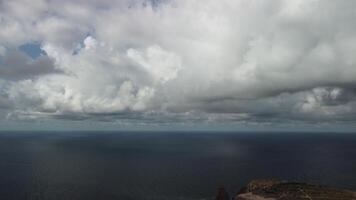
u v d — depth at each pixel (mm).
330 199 117875
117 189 171750
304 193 124500
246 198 121188
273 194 125312
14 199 151375
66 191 166750
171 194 162000
